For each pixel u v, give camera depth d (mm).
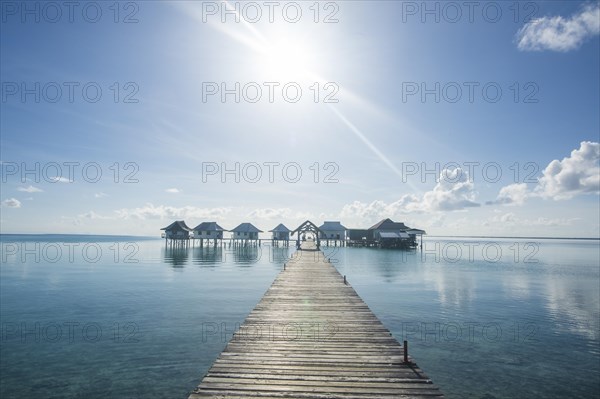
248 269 44125
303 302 14516
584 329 17578
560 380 11695
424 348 14609
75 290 28500
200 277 36281
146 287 29688
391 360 7965
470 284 32312
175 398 10398
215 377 6953
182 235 82438
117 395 10531
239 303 22906
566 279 37438
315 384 6672
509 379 11758
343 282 19875
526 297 26297
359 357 8148
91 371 12141
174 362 12938
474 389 11031
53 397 10367
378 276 36719
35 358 13281
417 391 6414
